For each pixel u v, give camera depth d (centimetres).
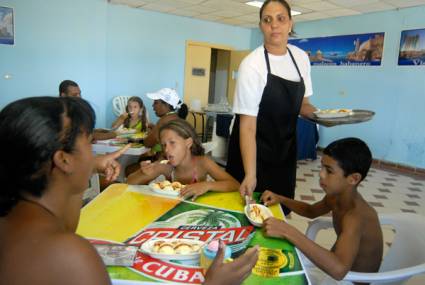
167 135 175
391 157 561
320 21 644
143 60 667
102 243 101
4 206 54
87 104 62
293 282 85
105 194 146
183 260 93
